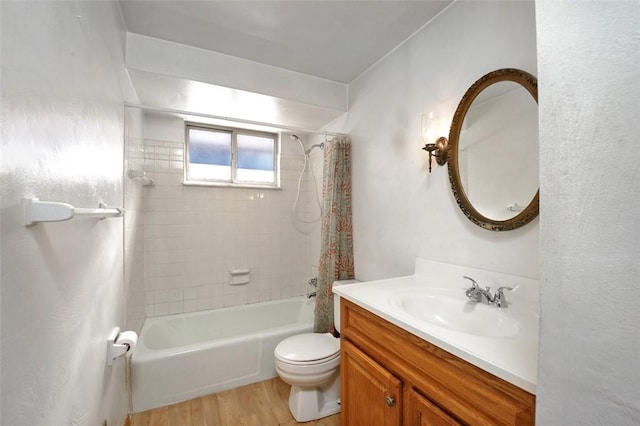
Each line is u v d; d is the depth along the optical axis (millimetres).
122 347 1190
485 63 1269
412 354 942
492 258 1229
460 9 1389
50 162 636
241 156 2887
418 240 1631
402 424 979
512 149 1146
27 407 532
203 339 2502
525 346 769
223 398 1809
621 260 395
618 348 395
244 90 1967
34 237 564
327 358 1587
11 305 484
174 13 1514
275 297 2949
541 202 496
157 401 1716
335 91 2285
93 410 957
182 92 2006
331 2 1434
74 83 786
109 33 1223
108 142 1208
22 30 521
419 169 1628
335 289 1372
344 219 2254
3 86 460
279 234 2977
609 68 409
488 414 706
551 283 479
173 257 2510
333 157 2232
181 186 2541
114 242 1345
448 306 1200
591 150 429
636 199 382
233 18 1557
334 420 1611
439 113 1483
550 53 487
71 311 763
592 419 420
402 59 1764
